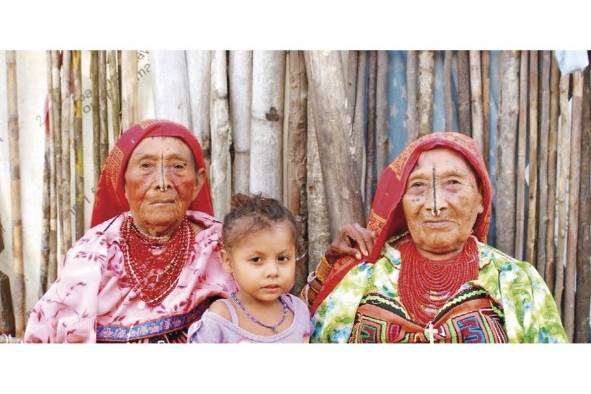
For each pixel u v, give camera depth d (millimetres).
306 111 1681
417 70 1688
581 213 1681
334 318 1493
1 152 1724
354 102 1703
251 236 1341
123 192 1484
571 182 1671
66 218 1700
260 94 1661
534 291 1451
